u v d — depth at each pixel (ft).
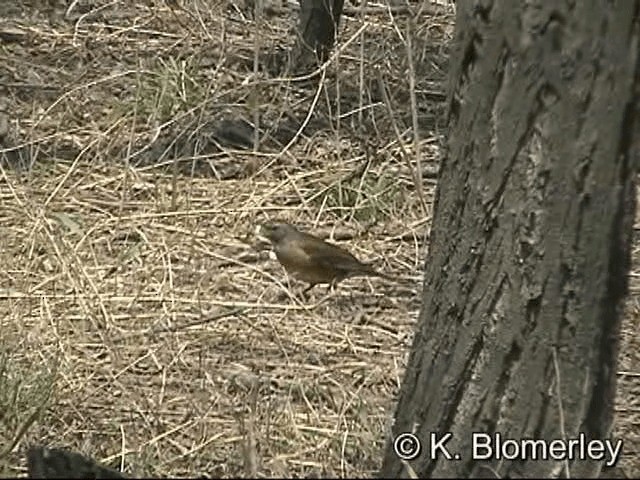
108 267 41.52
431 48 60.08
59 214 43.27
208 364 36.94
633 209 23.07
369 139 51.06
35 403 33.53
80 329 37.86
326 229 45.55
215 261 42.78
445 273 24.17
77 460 23.82
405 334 39.42
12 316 37.83
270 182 48.24
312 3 56.70
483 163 23.34
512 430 23.54
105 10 65.26
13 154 48.96
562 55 22.43
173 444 32.78
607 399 23.56
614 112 22.47
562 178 22.68
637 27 22.35
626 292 23.45
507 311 23.34
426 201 46.85
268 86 54.80
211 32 62.59
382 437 31.73
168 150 47.39
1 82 56.49
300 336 38.81
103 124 51.90
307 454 31.91
